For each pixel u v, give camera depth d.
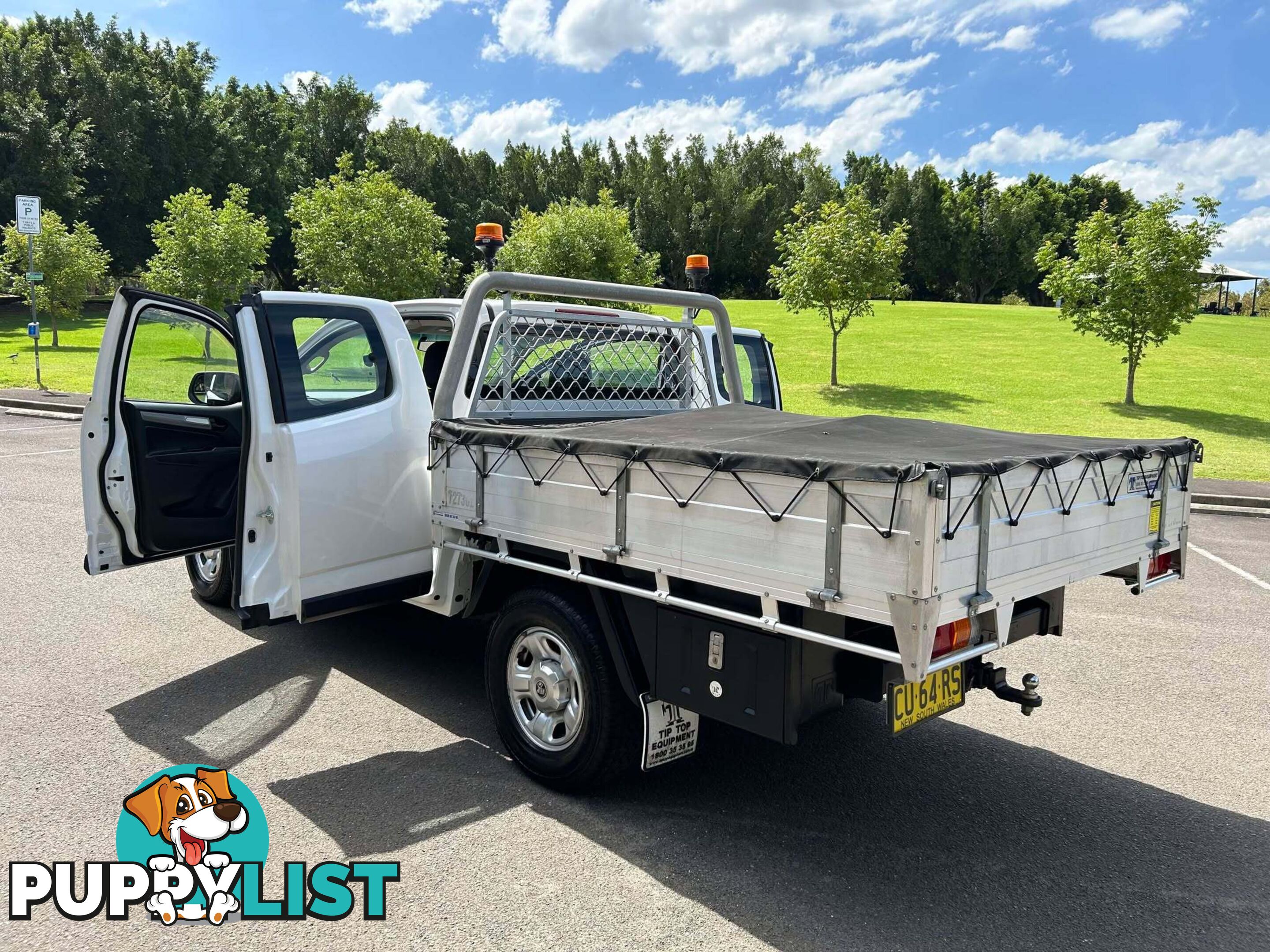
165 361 4.52
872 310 21.58
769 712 2.72
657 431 3.41
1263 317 53.53
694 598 2.90
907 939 2.58
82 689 4.36
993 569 2.51
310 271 24.84
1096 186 90.75
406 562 3.90
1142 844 3.19
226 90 64.00
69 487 9.50
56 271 25.80
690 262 5.38
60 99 50.53
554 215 23.33
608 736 3.23
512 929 2.59
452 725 4.05
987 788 3.62
